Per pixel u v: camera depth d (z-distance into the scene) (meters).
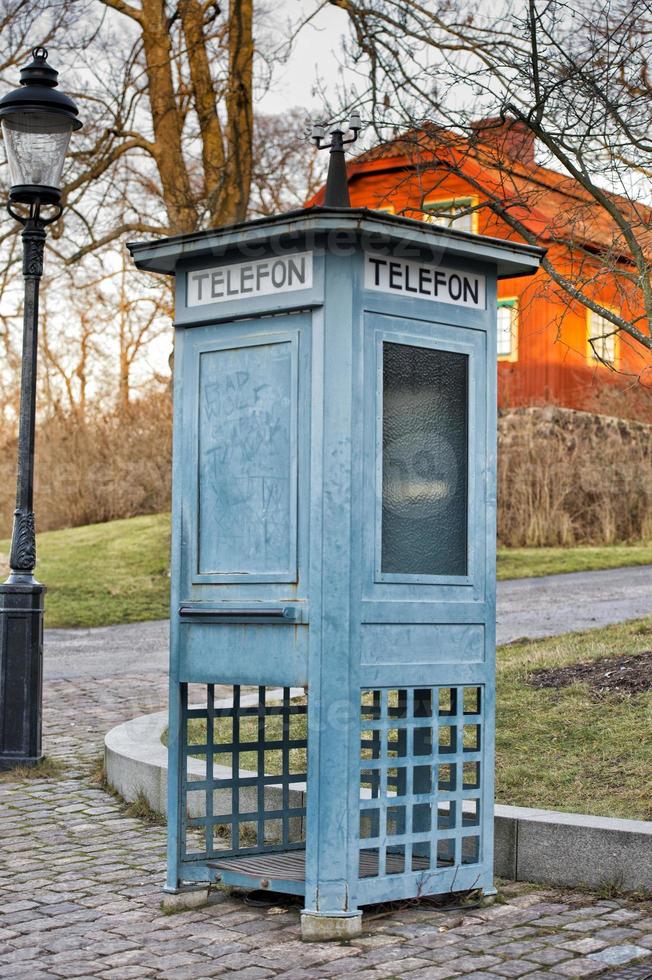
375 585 5.09
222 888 5.70
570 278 8.85
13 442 37.34
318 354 5.07
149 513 35.47
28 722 8.91
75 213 20.25
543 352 30.47
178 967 4.55
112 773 8.07
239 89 18.80
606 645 11.19
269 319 5.28
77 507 35.25
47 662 15.70
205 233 5.33
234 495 5.34
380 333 5.18
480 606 5.44
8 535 36.84
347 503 4.99
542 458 25.25
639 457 25.69
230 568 5.33
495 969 4.44
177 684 5.48
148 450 35.69
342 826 4.93
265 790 6.45
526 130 8.38
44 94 9.03
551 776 6.89
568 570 21.83
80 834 6.92
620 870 5.38
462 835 5.34
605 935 4.82
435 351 5.41
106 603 21.58
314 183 24.61
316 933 4.87
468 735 8.36
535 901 5.33
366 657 5.04
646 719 7.81
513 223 8.50
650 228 8.17
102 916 5.27
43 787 8.31
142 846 6.61
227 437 5.38
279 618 5.07
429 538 5.34
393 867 5.38
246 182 19.30
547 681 9.34
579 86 7.80
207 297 5.47
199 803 6.88
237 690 5.73
